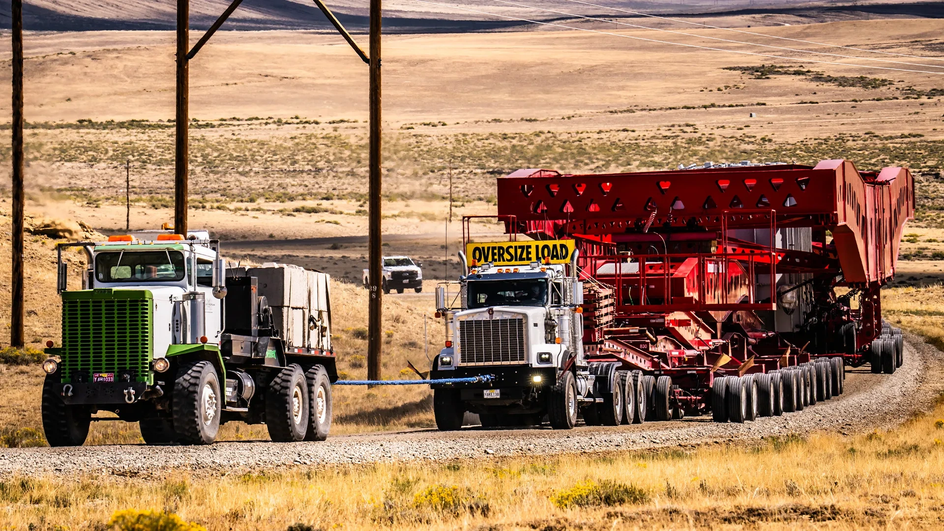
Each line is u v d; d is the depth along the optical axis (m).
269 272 44.88
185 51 59.47
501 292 49.25
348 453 38.19
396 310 108.62
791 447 40.50
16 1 81.88
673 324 58.44
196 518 25.91
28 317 90.00
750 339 67.31
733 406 53.09
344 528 24.61
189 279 40.22
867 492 28.12
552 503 27.02
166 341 38.50
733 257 59.88
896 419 54.28
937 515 24.69
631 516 25.09
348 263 167.38
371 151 68.00
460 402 50.44
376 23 68.19
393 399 66.81
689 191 60.94
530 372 47.97
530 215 62.59
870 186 70.88
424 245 193.38
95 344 37.62
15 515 26.31
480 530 24.05
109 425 54.56
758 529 23.52
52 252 104.12
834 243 69.06
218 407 39.59
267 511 26.31
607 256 58.75
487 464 36.97
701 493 28.50
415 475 32.31
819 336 77.25
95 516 26.31
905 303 133.75
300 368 44.47
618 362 52.69
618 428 49.44
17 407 63.00
